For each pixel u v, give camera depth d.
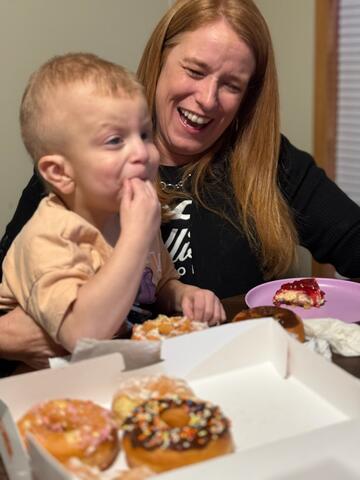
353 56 2.61
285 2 2.66
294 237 1.72
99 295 1.00
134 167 1.11
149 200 1.09
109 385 0.89
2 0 2.20
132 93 1.12
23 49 2.29
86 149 1.10
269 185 1.67
